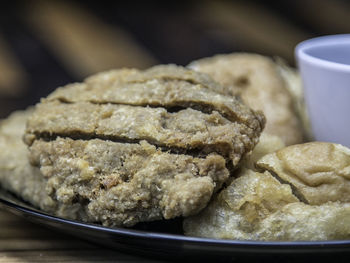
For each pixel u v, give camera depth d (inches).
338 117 10.7
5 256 9.6
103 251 9.7
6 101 16.8
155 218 9.3
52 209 9.9
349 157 9.2
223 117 9.7
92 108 10.0
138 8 25.4
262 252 8.6
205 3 26.0
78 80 18.2
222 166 9.2
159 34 22.3
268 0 25.4
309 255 8.6
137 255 9.5
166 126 9.6
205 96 9.8
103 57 20.0
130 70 11.3
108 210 9.3
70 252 9.7
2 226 10.3
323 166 9.2
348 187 9.0
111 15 24.6
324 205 9.0
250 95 12.0
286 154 9.5
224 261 9.0
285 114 11.4
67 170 9.5
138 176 9.2
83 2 25.8
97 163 9.5
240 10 24.8
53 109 10.2
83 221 9.7
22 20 23.7
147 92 10.0
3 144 11.3
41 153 9.9
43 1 25.6
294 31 21.6
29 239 10.0
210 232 9.3
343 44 12.0
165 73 10.4
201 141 9.2
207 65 12.9
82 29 22.8
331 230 9.0
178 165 9.2
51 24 23.3
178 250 8.9
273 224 9.1
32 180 10.4
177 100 9.8
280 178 9.4
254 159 9.9
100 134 9.6
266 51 19.6
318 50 11.8
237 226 9.2
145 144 9.4
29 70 19.4
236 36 21.4
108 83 10.8
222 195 9.4
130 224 9.3
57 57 20.3
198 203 8.9
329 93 10.6
